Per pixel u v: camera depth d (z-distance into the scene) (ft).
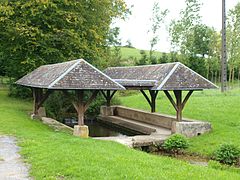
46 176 28.63
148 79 66.49
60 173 29.22
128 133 75.46
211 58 169.37
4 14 85.97
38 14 86.99
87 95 93.56
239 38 132.26
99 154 36.09
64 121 90.17
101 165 31.32
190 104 86.58
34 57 89.86
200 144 54.29
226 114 71.46
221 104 82.23
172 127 61.11
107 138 54.70
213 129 61.31
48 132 53.21
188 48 163.84
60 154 35.22
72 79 51.42
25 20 87.71
